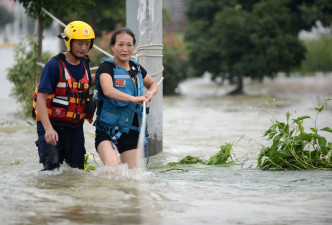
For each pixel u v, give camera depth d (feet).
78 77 26.50
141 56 36.83
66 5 53.78
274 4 110.11
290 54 107.96
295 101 90.48
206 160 34.27
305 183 25.93
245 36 109.19
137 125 27.09
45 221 18.97
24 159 35.35
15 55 63.52
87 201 21.71
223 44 111.14
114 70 26.53
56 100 26.32
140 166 28.43
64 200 21.86
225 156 33.32
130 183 25.07
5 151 38.78
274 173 29.09
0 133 47.93
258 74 110.11
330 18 113.60
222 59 112.16
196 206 21.09
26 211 20.21
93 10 82.84
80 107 26.73
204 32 117.60
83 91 26.66
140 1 36.68
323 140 31.04
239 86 114.42
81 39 25.68
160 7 36.91
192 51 114.42
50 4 53.98
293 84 144.66
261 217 19.54
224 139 45.73
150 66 36.88
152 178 26.81
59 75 26.02
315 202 21.77
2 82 103.45
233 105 84.02
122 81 26.43
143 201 21.79
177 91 115.75
